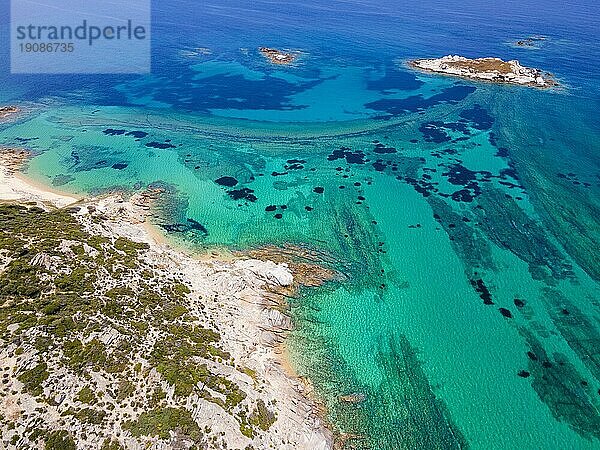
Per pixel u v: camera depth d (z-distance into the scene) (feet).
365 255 194.59
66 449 99.60
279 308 164.55
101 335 125.70
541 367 147.74
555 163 271.69
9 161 259.60
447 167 266.77
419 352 151.74
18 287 133.08
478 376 144.36
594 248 201.46
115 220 201.67
